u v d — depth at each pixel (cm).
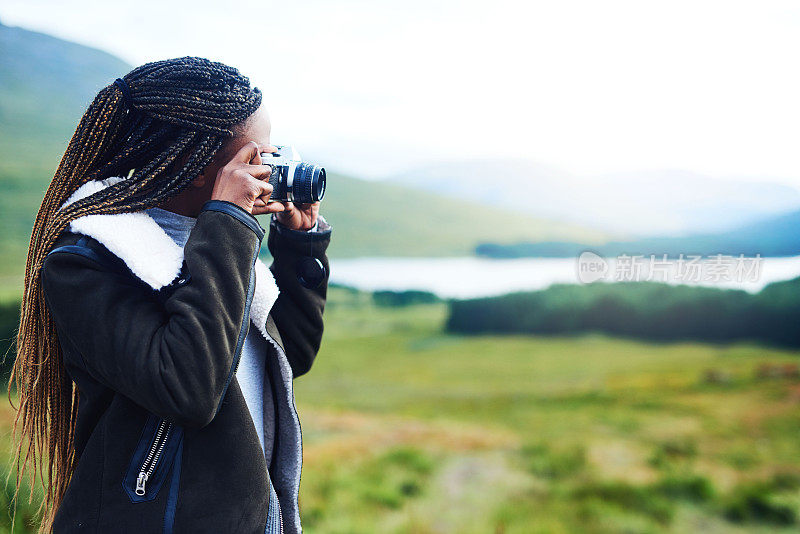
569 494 656
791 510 636
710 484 693
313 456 752
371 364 1612
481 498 628
